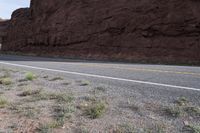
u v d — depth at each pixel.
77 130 4.55
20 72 13.23
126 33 27.39
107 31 29.14
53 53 34.78
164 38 24.55
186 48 22.77
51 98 6.98
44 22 39.38
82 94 7.48
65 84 9.34
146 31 25.86
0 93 7.62
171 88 8.13
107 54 27.61
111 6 30.09
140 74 11.68
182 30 23.67
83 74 12.14
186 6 24.23
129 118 5.23
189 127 4.64
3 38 53.22
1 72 13.27
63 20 35.44
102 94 7.45
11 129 4.62
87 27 31.55
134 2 28.16
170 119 5.14
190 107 5.86
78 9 34.03
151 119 5.15
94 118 5.24
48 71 13.69
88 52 29.77
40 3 42.31
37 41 39.56
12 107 6.03
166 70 13.24
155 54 24.14
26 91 7.69
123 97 7.04
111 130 4.54
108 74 11.94
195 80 9.56
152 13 26.16
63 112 5.58
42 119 5.16
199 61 20.98
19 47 44.38
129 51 26.08
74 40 32.47
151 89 8.08
